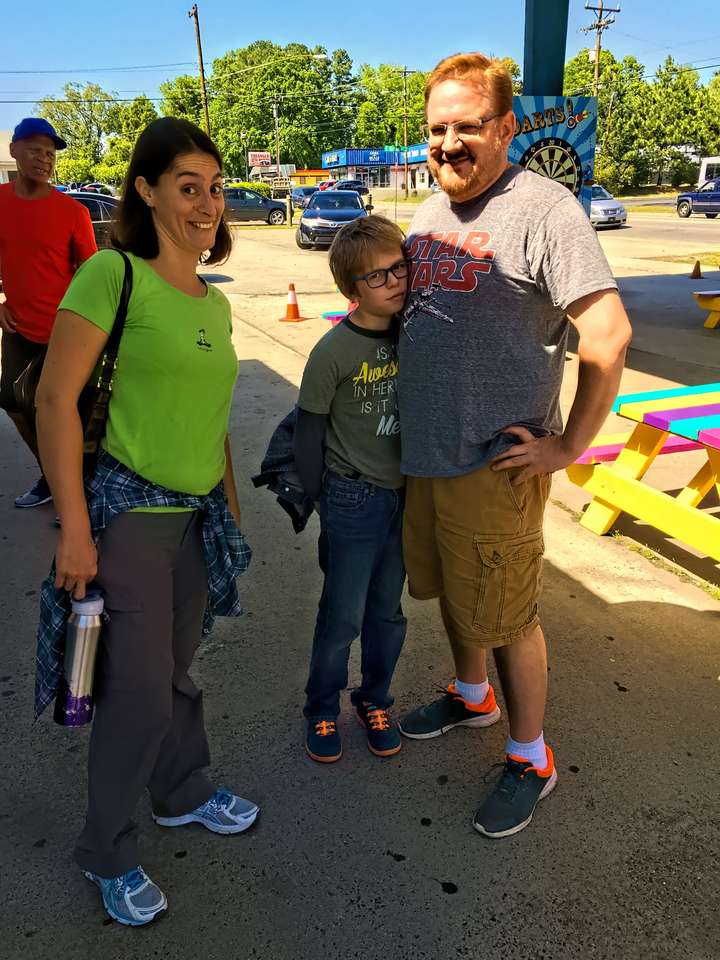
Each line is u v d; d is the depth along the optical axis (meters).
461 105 1.57
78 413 1.49
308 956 1.63
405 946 1.65
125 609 1.57
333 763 2.21
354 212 18.12
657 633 2.79
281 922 1.71
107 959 1.62
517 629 1.88
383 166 56.25
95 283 1.44
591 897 1.76
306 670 2.63
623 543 3.51
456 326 1.68
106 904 1.71
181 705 1.87
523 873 1.83
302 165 81.81
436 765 2.20
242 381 6.25
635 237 20.50
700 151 52.09
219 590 1.76
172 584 1.66
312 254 17.22
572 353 7.14
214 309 1.62
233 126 79.81
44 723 2.37
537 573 1.88
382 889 1.79
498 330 1.65
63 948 1.65
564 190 1.60
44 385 1.44
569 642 2.74
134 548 1.56
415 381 1.77
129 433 1.55
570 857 1.88
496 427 1.72
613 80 51.81
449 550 1.86
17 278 3.45
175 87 78.06
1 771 2.17
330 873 1.83
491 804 1.96
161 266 1.55
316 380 1.86
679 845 1.91
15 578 3.23
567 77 68.62
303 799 2.07
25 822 1.99
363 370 1.86
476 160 1.60
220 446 1.70
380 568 2.10
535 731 2.01
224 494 1.78
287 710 2.43
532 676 1.95
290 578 3.25
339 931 1.68
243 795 2.08
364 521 1.97
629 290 11.12
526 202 1.60
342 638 2.11
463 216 1.71
